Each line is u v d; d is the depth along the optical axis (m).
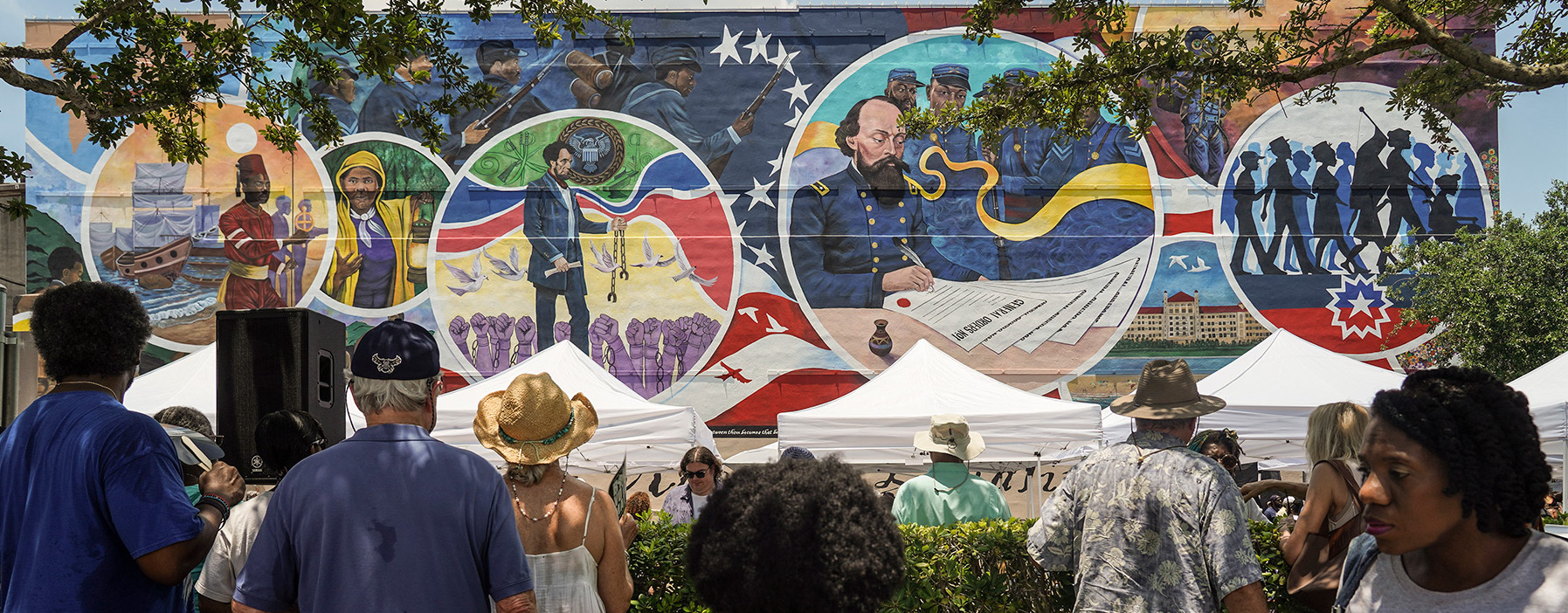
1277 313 17.64
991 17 8.71
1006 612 4.62
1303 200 17.88
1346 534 3.63
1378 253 17.78
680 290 17.56
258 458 4.34
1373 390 10.28
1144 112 8.45
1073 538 3.90
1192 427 3.87
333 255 17.22
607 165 17.81
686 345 17.44
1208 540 3.48
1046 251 17.77
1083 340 17.59
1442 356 17.33
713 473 6.77
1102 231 17.81
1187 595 3.47
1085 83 8.31
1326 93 8.67
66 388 2.82
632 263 17.59
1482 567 1.71
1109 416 11.04
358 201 17.36
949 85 18.06
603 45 18.05
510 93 17.83
